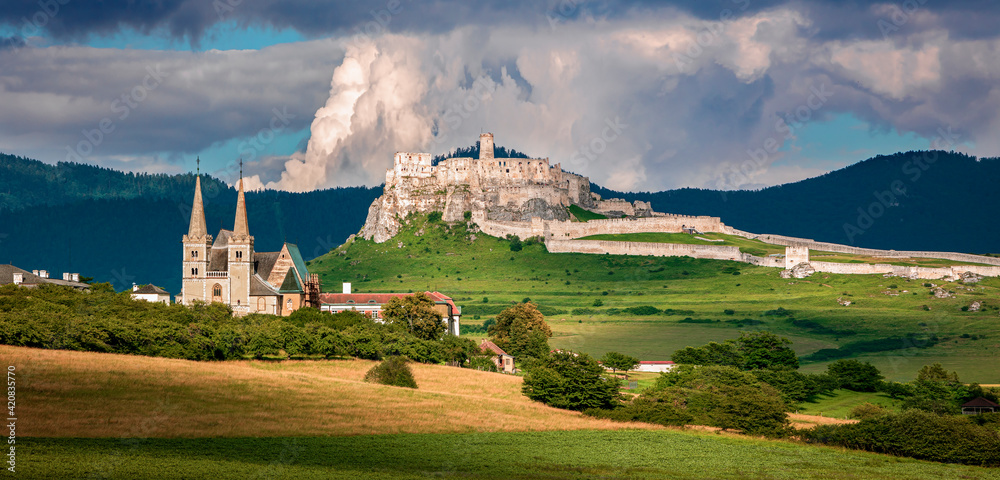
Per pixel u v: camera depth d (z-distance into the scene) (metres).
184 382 166.38
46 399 146.38
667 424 172.50
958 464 148.12
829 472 139.00
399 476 123.81
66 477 111.69
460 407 171.25
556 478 128.50
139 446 129.38
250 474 119.94
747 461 144.50
